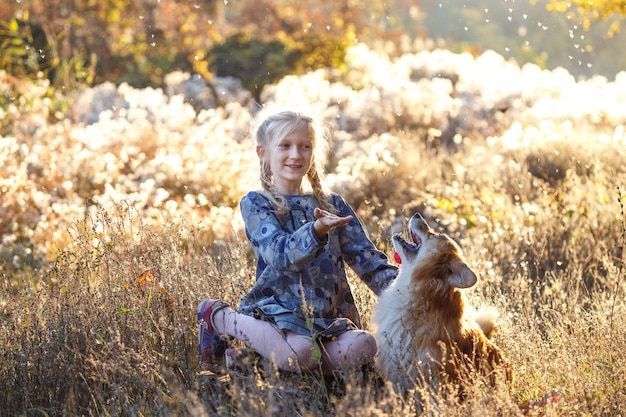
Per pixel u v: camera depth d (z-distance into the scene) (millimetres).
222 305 4004
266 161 4102
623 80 15078
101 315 4305
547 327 4734
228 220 7516
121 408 3695
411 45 28938
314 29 23953
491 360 3990
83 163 9422
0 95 11883
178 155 9867
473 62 17438
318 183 4156
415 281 3914
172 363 4027
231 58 18875
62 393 3924
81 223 6602
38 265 6496
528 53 28422
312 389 3643
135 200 7785
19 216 7715
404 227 6242
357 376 3664
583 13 11430
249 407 3320
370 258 4148
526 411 3637
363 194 8836
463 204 7508
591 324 4449
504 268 6289
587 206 7188
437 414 3348
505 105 13969
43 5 19156
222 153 10062
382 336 3949
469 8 42625
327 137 4543
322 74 17391
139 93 13938
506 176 8961
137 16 21031
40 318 4297
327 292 3939
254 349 3818
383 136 10695
